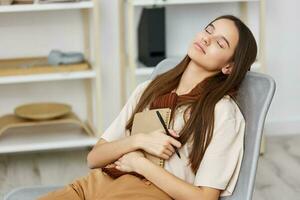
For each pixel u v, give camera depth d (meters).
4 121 3.04
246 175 1.50
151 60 3.05
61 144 3.00
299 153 3.24
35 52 3.21
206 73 1.62
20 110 3.09
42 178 2.93
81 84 3.30
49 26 3.19
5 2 2.79
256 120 1.53
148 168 1.50
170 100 1.61
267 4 3.38
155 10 3.00
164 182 1.48
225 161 1.50
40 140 3.02
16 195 1.71
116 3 3.20
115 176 1.60
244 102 1.59
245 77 1.62
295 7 3.42
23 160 3.20
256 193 2.72
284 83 3.52
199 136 1.52
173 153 1.54
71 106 3.28
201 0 2.96
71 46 3.23
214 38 1.58
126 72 3.28
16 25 3.15
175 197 1.48
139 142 1.55
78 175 2.97
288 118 3.57
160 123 1.59
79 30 3.22
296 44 3.47
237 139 1.53
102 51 3.25
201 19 3.31
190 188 1.47
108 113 3.35
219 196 1.53
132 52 2.97
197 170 1.53
